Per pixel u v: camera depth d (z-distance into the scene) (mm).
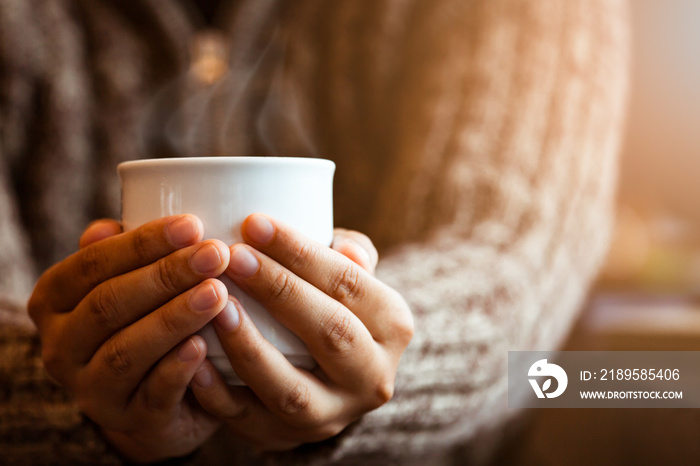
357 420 465
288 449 470
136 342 401
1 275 652
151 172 405
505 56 721
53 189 787
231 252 394
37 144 788
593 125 698
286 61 870
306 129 884
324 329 410
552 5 740
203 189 399
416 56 846
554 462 753
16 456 481
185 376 407
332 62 886
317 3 875
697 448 679
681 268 944
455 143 682
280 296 400
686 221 1173
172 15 816
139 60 825
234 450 649
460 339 523
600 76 721
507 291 567
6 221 691
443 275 560
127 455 478
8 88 755
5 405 479
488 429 728
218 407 425
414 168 706
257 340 401
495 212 626
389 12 869
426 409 508
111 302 403
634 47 1235
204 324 397
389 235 699
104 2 809
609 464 723
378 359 432
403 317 439
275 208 403
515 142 667
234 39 829
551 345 662
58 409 473
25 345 492
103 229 437
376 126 883
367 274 425
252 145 861
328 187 427
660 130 1219
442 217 647
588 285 732
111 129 816
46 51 778
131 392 426
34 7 769
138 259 402
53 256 795
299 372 420
